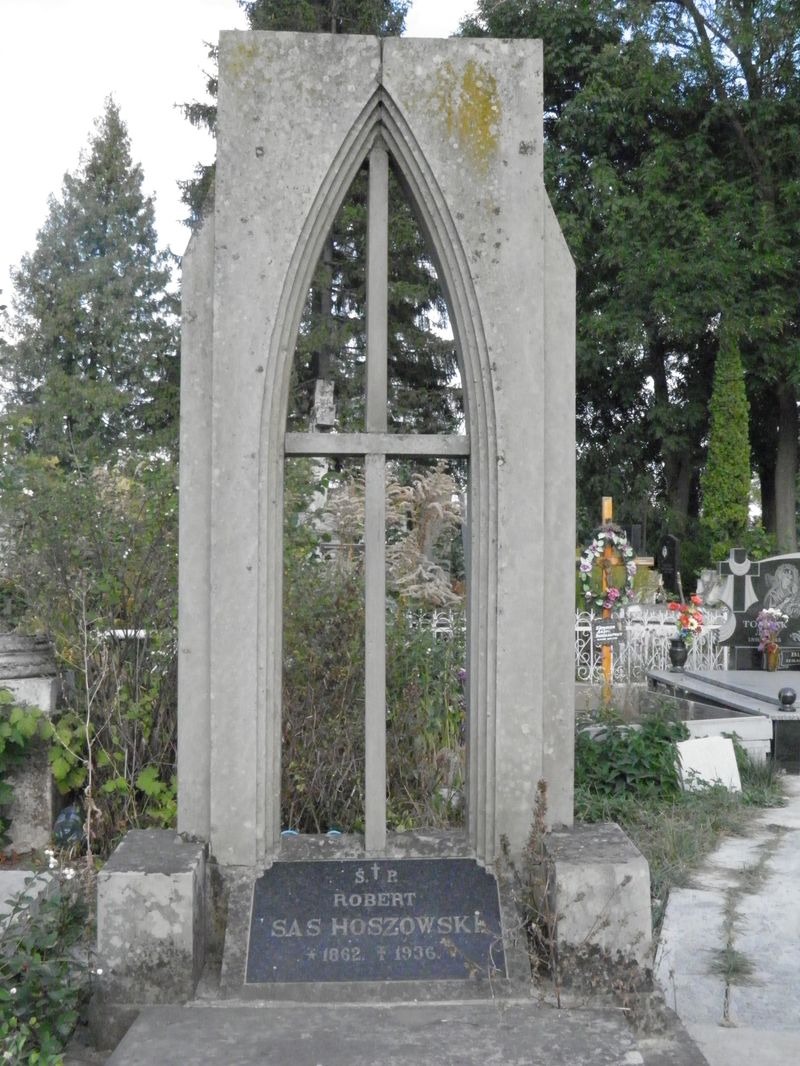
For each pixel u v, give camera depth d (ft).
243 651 12.41
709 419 74.13
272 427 12.61
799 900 16.66
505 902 11.99
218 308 12.40
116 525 19.33
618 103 69.10
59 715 18.54
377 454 12.93
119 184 127.75
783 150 65.98
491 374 12.59
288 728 17.65
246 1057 9.76
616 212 65.87
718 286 64.49
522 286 12.62
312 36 12.57
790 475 72.28
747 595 43.06
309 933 11.69
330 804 17.62
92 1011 11.03
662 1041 10.72
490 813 12.51
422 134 12.59
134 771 17.85
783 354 66.85
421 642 19.60
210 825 12.35
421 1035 10.25
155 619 18.79
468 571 13.24
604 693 32.37
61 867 13.24
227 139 12.45
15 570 19.62
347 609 18.70
